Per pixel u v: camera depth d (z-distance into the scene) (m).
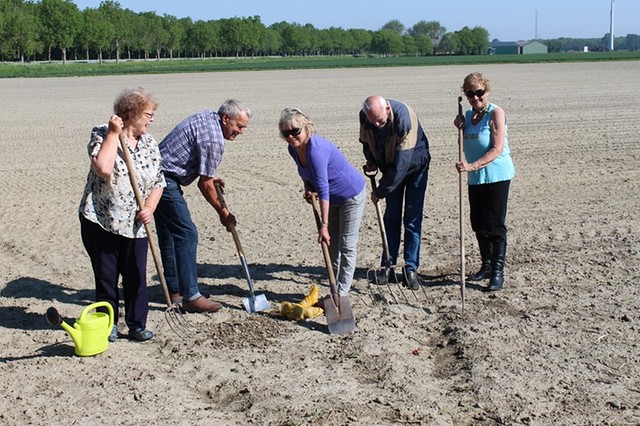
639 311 6.52
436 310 6.71
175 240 6.57
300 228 9.62
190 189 12.07
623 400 4.94
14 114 24.73
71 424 4.68
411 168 7.13
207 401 5.07
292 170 13.59
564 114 21.56
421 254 8.42
